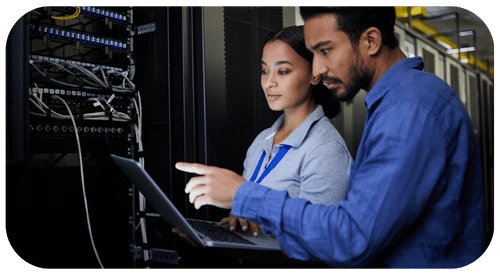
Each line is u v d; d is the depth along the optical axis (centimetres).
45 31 160
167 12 168
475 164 108
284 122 170
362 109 172
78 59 172
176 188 165
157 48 172
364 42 119
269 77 168
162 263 172
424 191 96
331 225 98
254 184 109
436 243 104
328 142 149
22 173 145
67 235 168
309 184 144
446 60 152
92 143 178
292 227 102
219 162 162
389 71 110
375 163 97
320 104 167
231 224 150
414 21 152
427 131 96
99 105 176
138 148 179
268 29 182
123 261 183
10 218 145
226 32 167
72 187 171
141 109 177
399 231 97
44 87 162
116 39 180
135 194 183
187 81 163
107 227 181
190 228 106
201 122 160
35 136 159
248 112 173
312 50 125
